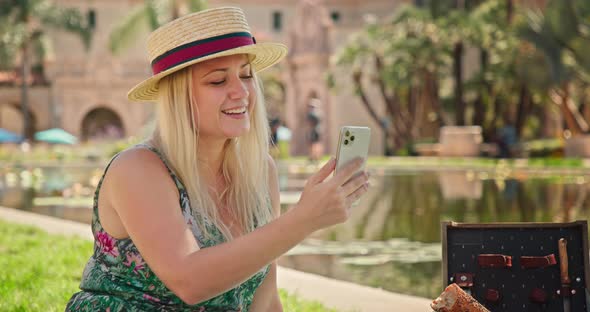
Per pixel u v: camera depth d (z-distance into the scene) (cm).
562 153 2856
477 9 3328
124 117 4497
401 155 3212
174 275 229
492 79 3102
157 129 263
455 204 1243
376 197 1406
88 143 4169
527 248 309
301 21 3784
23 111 4291
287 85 3859
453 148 2978
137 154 248
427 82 3262
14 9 4119
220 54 246
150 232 237
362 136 233
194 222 255
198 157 270
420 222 1016
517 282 307
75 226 874
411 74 3136
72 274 557
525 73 2827
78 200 1406
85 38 4278
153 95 267
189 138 252
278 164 2648
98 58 4462
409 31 3148
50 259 618
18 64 4725
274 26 5178
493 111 3522
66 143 4141
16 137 4262
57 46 4884
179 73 252
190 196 254
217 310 267
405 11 3172
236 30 253
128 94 262
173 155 253
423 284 606
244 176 278
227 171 279
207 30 248
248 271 226
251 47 249
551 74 2666
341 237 884
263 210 285
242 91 256
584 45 2622
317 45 3694
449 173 2152
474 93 3638
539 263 303
